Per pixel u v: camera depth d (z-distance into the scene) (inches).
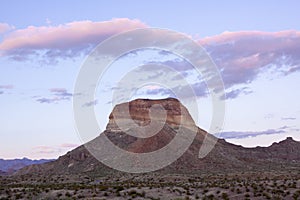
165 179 3597.4
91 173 4266.7
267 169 4810.5
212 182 3142.2
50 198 2432.3
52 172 4923.7
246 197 2370.8
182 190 2630.4
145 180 3543.3
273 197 2314.2
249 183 2871.6
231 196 2433.6
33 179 3703.3
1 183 3348.9
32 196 2482.8
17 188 2807.6
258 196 2372.0
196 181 3289.9
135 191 2529.5
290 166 5359.3
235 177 3631.9
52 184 3186.5
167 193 2544.3
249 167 5068.9
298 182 2748.5
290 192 2422.5
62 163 5280.5
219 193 2522.1
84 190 2637.8
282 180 2960.1
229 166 4992.6
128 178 3718.0
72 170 4849.9
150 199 2367.1
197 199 2361.0
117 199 2377.0
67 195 2496.3
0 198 2401.6
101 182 3324.3
